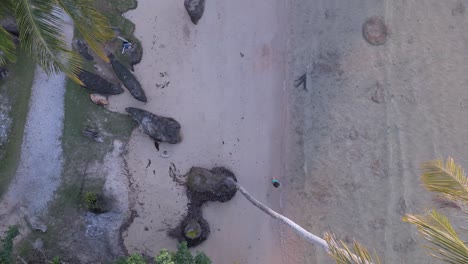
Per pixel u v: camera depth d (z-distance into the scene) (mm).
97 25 11242
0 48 11531
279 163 16891
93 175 15969
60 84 15766
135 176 16312
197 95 16703
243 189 16234
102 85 15898
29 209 15375
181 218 16469
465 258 9094
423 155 16422
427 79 16562
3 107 15156
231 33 16828
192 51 16688
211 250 16672
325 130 16734
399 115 16547
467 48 16625
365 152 16562
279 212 16797
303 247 16609
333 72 16750
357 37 16703
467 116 16484
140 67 16375
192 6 16281
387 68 16594
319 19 16797
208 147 16703
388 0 16656
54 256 15430
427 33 16641
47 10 10664
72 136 15859
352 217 16453
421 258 16094
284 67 16906
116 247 16094
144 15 16406
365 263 10062
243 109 16859
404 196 16359
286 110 16906
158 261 12625
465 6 16656
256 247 16812
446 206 10180
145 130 16125
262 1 16906
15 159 15234
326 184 16625
